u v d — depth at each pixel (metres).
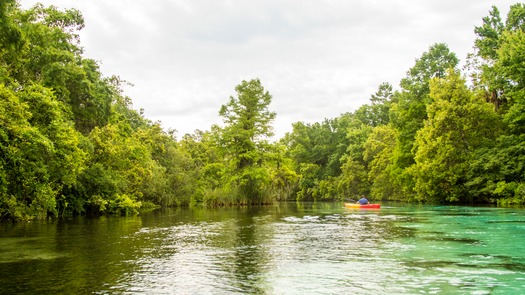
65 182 24.33
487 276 8.84
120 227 20.72
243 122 54.31
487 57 43.16
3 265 10.27
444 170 40.72
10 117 17.53
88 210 34.59
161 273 9.32
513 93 35.75
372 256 11.42
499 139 36.88
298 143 96.50
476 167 37.78
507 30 40.78
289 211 36.22
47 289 7.82
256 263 10.53
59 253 12.16
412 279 8.62
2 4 19.25
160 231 18.59
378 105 88.69
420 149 42.38
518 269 9.55
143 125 69.38
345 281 8.50
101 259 11.12
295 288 7.98
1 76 22.05
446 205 40.16
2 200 21.44
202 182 58.22
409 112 51.81
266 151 55.44
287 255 11.73
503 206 34.59
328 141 93.88
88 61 42.31
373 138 70.50
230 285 8.23
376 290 7.78
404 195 58.84
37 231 18.69
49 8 35.69
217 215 31.12
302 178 88.62
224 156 56.38
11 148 17.89
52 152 20.64
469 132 40.22
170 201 49.34
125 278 8.80
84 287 8.00
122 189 37.66
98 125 40.59
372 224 21.12
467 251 12.08
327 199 88.69
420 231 17.27
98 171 33.41
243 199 51.66
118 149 37.06
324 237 15.84
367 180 73.06
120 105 65.00
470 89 43.50
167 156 56.31
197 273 9.32
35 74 31.17
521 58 34.72
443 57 53.50
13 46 21.64
